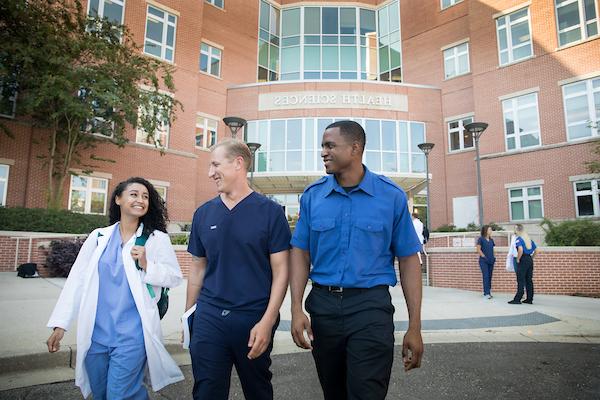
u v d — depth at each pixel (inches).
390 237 99.6
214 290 99.0
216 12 983.0
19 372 167.6
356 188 100.9
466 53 938.7
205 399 93.5
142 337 106.6
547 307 345.7
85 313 105.7
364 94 915.4
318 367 102.1
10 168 633.6
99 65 615.8
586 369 187.9
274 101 920.3
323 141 103.2
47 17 580.1
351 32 1101.7
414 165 914.1
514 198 802.2
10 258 492.4
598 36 728.3
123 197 116.5
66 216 577.9
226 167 103.5
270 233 101.2
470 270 473.1
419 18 1027.9
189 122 862.5
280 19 1113.4
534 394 158.1
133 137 777.6
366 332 91.6
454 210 901.2
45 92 541.0
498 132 837.2
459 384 168.9
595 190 706.8
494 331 259.8
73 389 152.6
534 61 800.3
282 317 299.0
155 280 110.4
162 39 847.7
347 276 96.2
